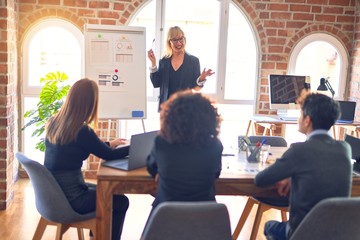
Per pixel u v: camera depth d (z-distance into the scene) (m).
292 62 4.62
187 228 1.65
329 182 1.79
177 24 4.54
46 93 3.86
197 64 3.66
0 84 3.43
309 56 4.69
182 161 1.74
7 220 3.30
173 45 3.56
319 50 4.68
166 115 1.73
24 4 4.18
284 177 1.84
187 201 1.77
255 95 4.69
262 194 2.16
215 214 1.64
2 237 3.00
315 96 1.92
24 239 2.98
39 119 3.89
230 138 4.84
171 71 3.62
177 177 1.75
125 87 3.73
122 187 2.09
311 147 1.82
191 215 1.62
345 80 4.72
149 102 4.66
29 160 2.25
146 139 2.22
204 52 4.61
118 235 2.50
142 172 2.13
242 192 2.15
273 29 4.55
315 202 1.80
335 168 1.81
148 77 4.58
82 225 2.36
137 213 3.56
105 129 4.49
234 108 4.80
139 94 3.76
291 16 4.55
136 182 2.08
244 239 3.09
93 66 3.67
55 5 4.23
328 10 4.57
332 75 4.74
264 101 4.67
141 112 3.77
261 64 4.61
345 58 4.68
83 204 2.35
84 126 2.32
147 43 4.52
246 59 4.66
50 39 4.32
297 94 4.36
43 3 4.21
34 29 4.24
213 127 1.74
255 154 2.44
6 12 3.38
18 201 3.73
